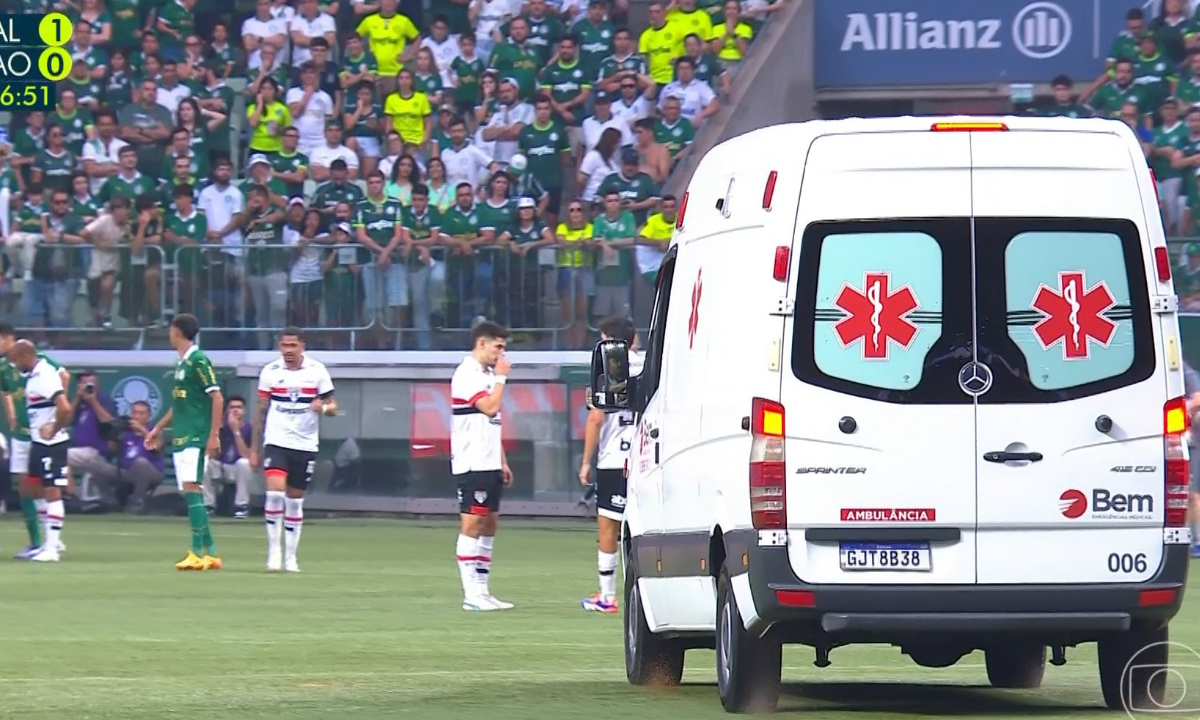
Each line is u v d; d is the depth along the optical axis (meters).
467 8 100.62
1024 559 29.81
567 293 90.00
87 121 100.00
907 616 29.61
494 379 54.94
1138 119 90.88
